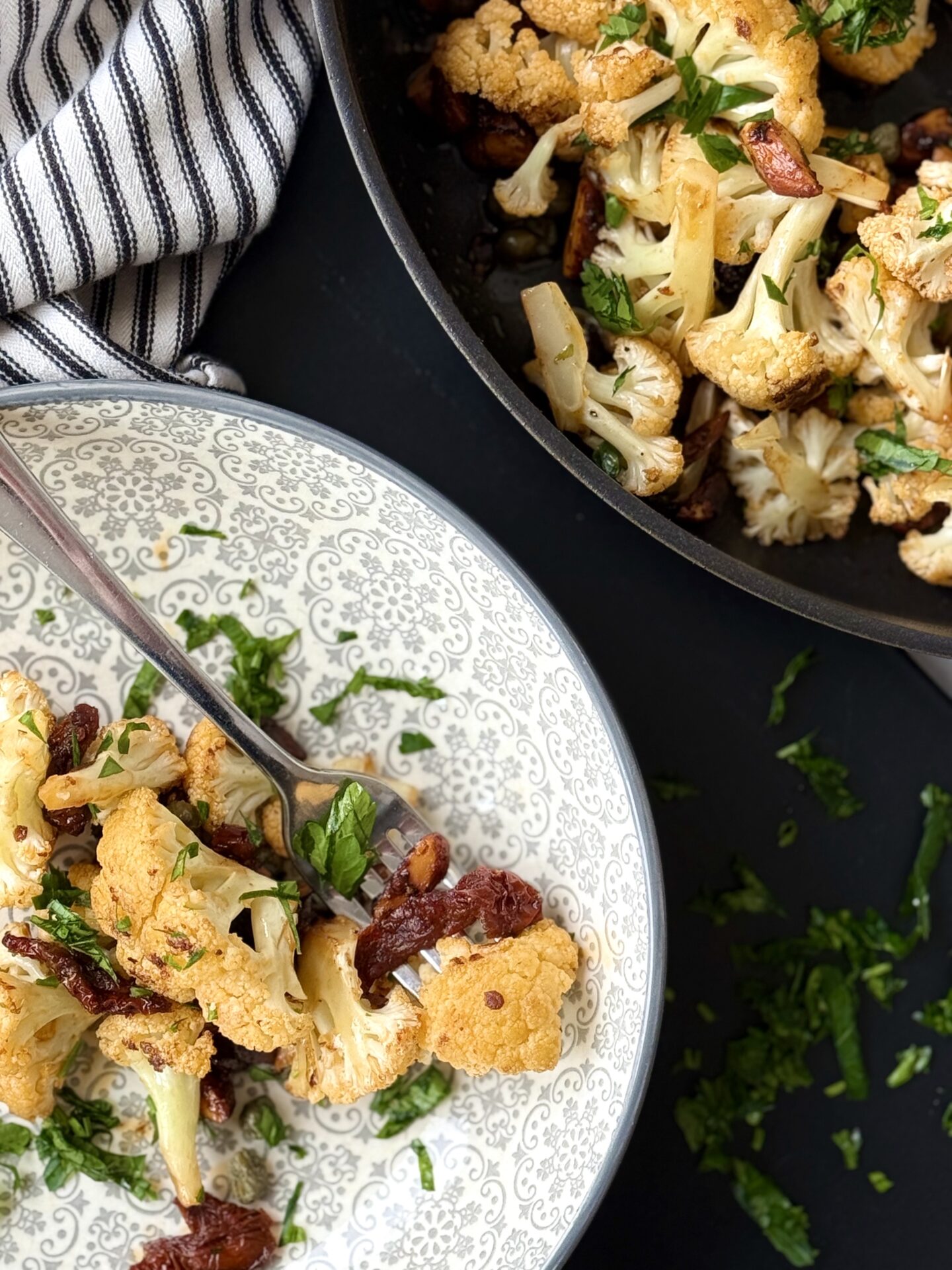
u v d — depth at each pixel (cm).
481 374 54
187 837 55
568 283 58
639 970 56
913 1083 62
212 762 57
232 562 59
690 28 56
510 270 59
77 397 55
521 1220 57
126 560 58
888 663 62
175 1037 55
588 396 57
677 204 55
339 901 57
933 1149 62
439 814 59
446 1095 58
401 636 59
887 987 62
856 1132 62
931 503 58
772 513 59
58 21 57
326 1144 58
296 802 57
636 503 54
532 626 56
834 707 62
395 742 59
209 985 54
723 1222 62
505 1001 55
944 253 56
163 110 56
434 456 61
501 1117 58
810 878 62
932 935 62
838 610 55
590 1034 57
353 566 58
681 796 62
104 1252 57
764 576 55
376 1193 58
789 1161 62
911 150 59
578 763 57
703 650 62
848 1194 62
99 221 56
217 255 59
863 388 59
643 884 55
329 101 60
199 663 59
